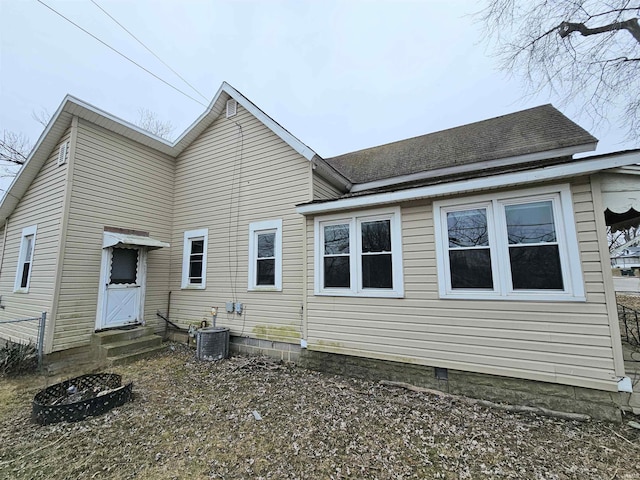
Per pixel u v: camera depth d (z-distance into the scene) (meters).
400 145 10.34
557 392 3.65
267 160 7.20
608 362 3.38
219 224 7.80
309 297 5.57
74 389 4.37
